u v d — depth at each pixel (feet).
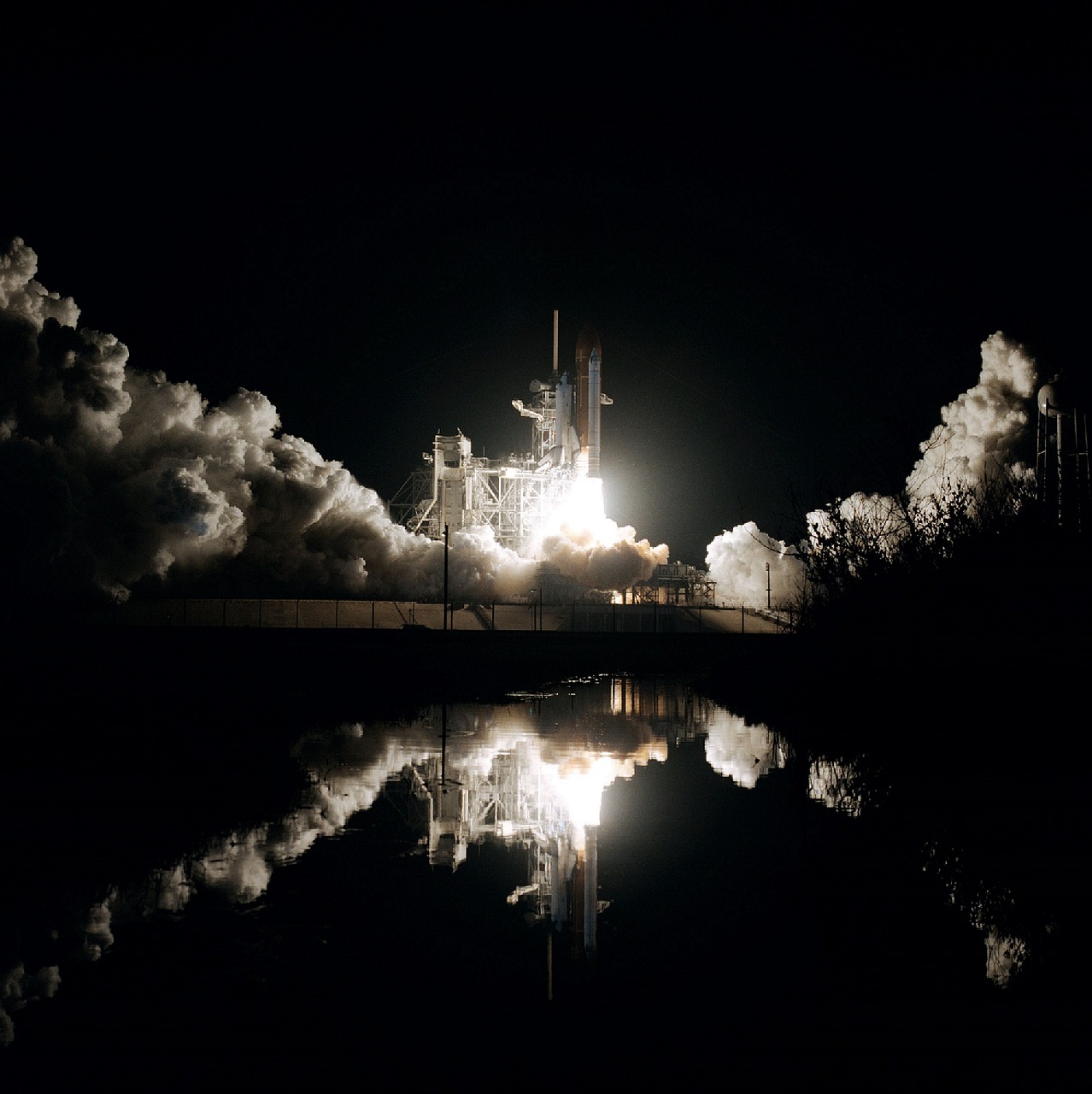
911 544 91.91
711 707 123.44
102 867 42.45
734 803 57.41
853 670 97.19
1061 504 86.99
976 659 83.82
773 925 34.27
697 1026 26.14
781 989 28.68
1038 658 81.10
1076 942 32.40
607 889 38.99
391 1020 26.71
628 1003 27.73
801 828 49.67
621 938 33.24
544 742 88.53
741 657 170.91
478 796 61.05
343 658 197.98
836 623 102.73
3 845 46.24
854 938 32.99
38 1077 23.02
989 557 84.89
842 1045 24.91
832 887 38.58
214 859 44.14
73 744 80.89
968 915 35.14
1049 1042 25.04
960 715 82.74
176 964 30.66
